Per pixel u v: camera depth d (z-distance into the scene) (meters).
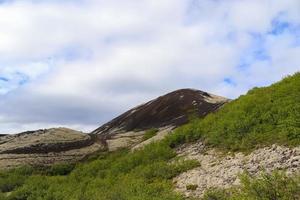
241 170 21.22
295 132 22.20
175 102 63.62
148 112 65.38
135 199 20.98
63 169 45.19
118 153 43.56
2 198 32.06
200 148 28.28
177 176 24.61
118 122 69.19
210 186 21.08
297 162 19.59
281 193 13.96
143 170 27.36
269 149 22.22
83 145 54.00
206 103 58.84
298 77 30.69
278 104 26.92
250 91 34.72
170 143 32.38
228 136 26.88
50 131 58.88
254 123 26.30
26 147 52.25
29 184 35.41
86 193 27.20
